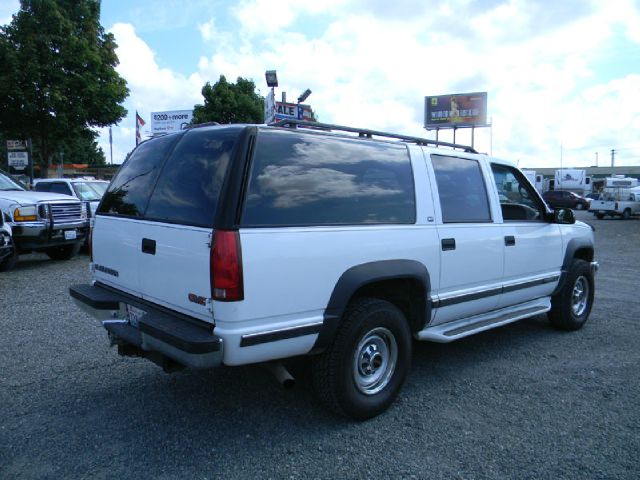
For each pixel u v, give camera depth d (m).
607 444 3.24
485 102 54.38
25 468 2.90
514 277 4.80
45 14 17.22
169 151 3.58
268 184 3.03
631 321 6.20
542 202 5.33
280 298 2.97
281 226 3.01
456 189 4.29
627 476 2.89
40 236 9.14
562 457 3.08
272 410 3.67
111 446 3.16
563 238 5.45
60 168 25.73
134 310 3.53
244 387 4.06
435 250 3.91
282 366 3.25
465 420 3.55
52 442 3.19
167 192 3.36
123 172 4.07
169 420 3.51
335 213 3.32
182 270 3.03
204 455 3.06
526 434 3.36
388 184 3.73
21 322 5.73
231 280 2.78
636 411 3.71
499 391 4.05
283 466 2.96
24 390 3.96
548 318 5.77
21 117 17.42
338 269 3.24
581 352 5.02
